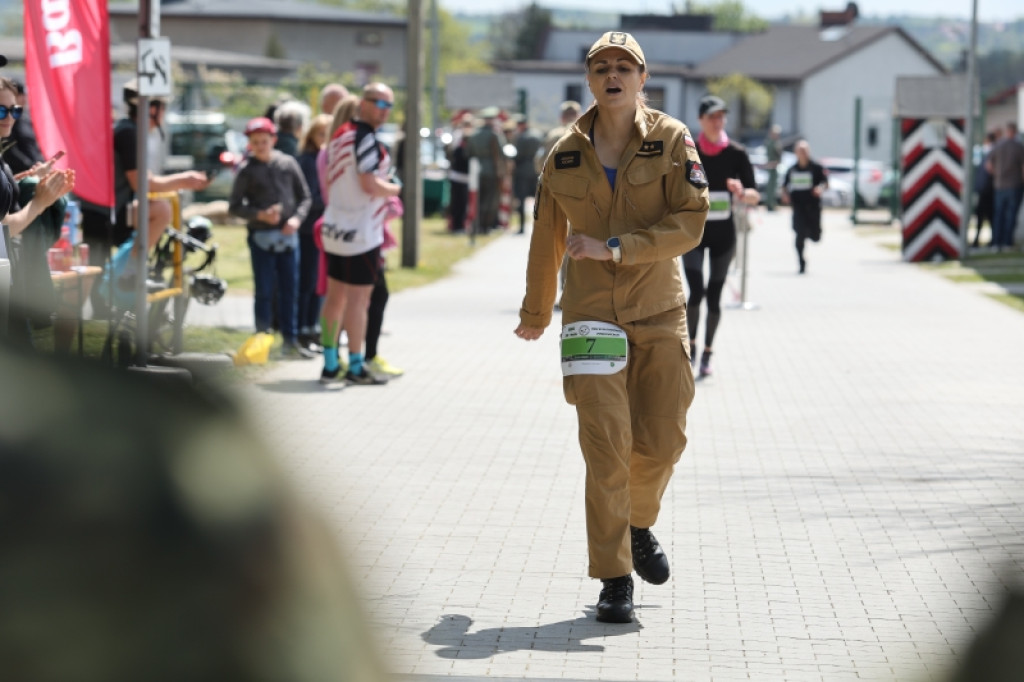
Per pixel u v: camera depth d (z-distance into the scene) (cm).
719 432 1653
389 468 1419
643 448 961
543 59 19175
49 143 1588
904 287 3538
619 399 926
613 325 938
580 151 953
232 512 125
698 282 2030
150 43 1566
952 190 4306
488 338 2498
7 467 119
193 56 13012
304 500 130
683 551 1126
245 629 124
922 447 1559
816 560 1096
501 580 1035
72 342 166
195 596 123
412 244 3859
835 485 1366
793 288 3509
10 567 119
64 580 120
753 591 1012
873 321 2795
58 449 120
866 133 14688
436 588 1006
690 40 18038
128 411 123
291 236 2167
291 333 2194
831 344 2456
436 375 2064
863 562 1087
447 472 1412
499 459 1485
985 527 1191
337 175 1908
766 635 907
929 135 4306
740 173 2027
